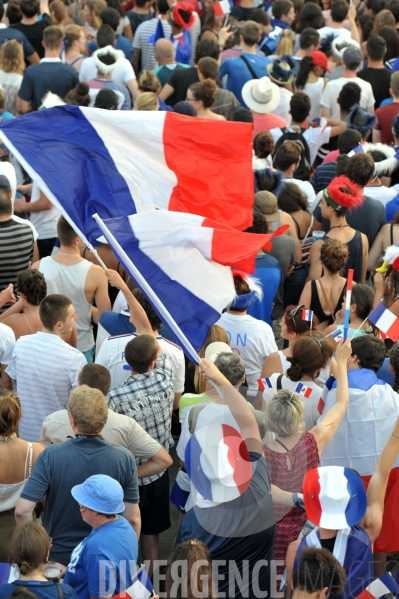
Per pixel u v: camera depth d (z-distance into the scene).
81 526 8.59
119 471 8.57
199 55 20.83
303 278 14.93
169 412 10.11
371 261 14.53
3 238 12.75
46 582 7.32
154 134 11.59
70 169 11.29
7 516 10.01
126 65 19.86
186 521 8.34
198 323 10.00
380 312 10.49
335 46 21.72
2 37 21.81
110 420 9.26
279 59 20.42
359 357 10.13
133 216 10.33
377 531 8.38
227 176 11.73
